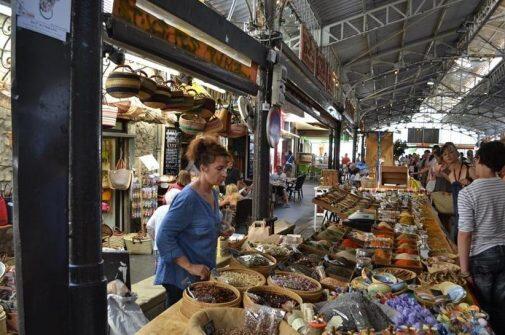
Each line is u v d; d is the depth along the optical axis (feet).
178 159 26.11
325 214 27.22
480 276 9.04
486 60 54.24
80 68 3.67
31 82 3.29
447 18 41.04
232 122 18.21
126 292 8.43
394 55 50.14
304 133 80.07
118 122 22.11
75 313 3.69
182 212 7.27
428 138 128.16
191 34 9.87
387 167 33.01
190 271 7.20
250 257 9.07
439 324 6.33
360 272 9.67
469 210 9.06
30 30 3.27
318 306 6.66
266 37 14.74
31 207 3.32
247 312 6.01
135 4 7.85
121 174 21.54
